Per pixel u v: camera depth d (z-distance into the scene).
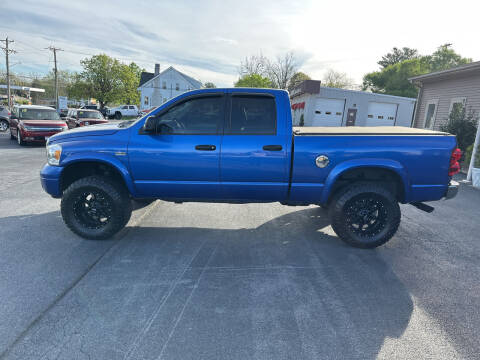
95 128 4.05
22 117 13.94
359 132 3.93
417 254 3.88
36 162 9.66
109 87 53.31
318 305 2.75
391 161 3.70
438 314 2.68
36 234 4.18
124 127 4.00
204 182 3.85
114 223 3.95
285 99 3.78
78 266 3.35
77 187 3.84
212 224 4.77
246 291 2.95
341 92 21.30
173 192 3.94
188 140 3.76
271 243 4.10
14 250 3.69
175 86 53.31
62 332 2.33
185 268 3.37
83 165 4.16
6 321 2.43
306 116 21.62
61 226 4.49
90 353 2.13
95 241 4.02
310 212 5.46
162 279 3.12
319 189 3.81
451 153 3.76
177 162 3.78
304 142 3.70
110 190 3.85
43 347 2.17
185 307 2.67
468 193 7.30
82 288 2.92
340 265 3.53
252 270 3.36
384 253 3.88
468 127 10.94
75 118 18.25
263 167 3.76
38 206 5.38
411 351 2.23
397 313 2.67
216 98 3.80
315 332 2.40
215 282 3.10
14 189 6.48
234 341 2.28
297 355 2.16
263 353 2.17
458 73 13.07
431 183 3.80
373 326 2.49
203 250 3.84
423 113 16.38
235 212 5.39
